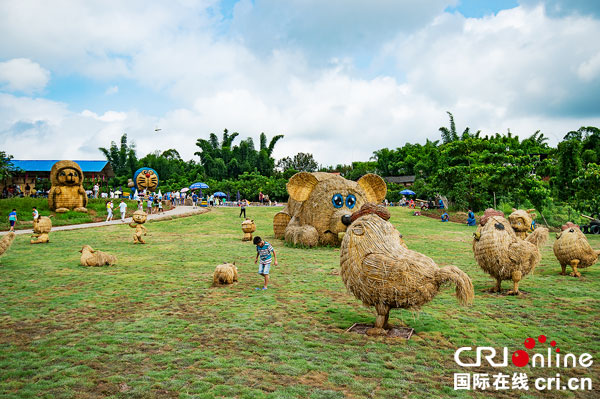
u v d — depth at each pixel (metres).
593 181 27.16
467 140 40.47
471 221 28.61
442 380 4.39
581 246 10.31
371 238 5.74
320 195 16.48
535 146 55.44
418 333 5.94
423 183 53.53
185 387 4.09
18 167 46.19
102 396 3.88
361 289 5.67
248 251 15.04
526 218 9.98
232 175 71.75
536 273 11.05
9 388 4.02
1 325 6.07
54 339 5.47
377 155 74.00
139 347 5.22
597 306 7.48
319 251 15.23
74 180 26.88
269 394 3.96
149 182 43.66
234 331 5.93
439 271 5.35
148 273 10.50
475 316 6.83
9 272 10.37
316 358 4.92
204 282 9.48
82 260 11.37
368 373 4.50
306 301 7.79
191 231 22.48
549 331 6.04
